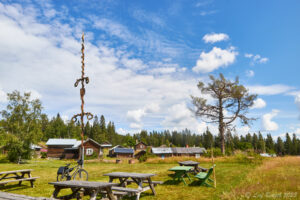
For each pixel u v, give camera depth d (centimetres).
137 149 8019
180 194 655
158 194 660
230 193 604
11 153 2986
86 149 4872
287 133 10519
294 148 10225
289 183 692
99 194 647
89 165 2066
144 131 13588
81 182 484
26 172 853
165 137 13412
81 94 797
